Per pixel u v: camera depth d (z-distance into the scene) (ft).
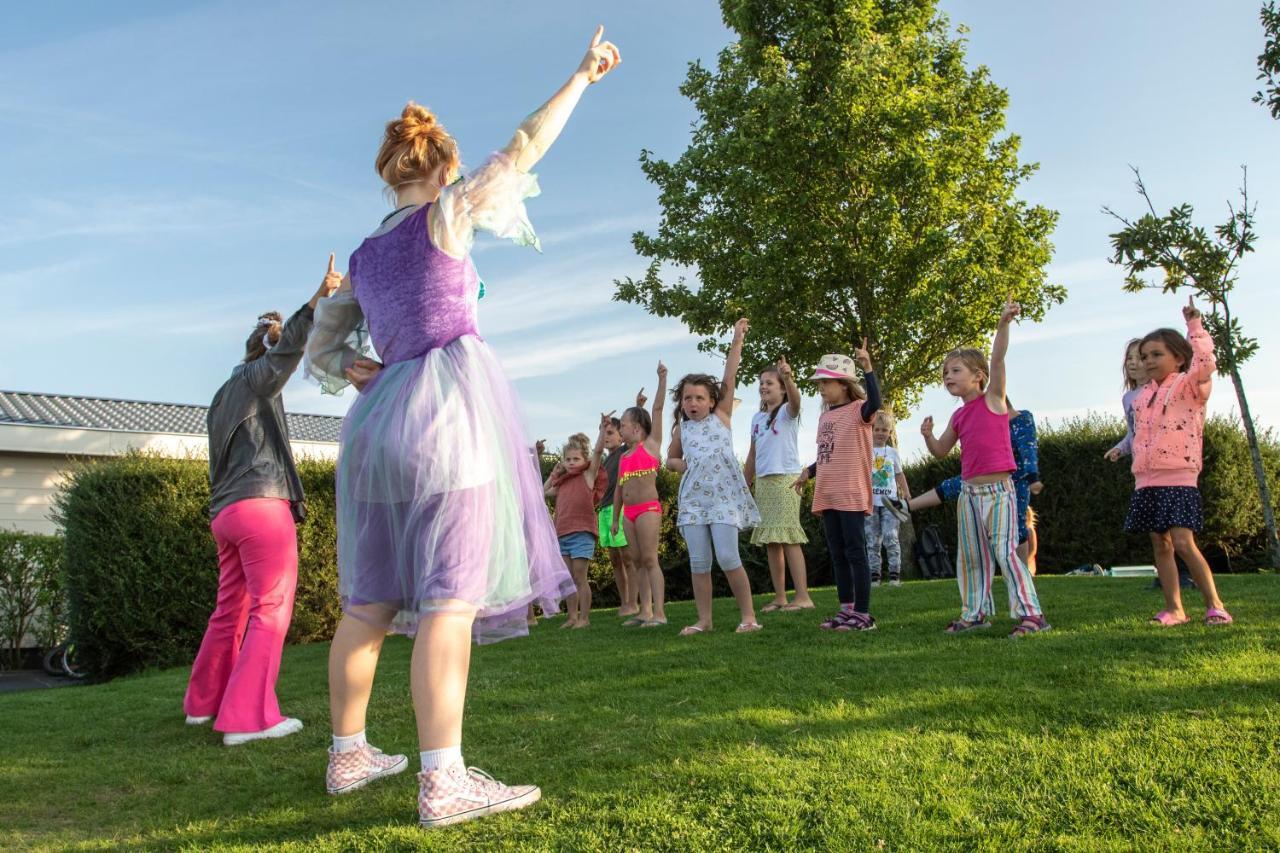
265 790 9.14
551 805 7.73
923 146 47.83
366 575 8.24
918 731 9.22
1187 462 15.39
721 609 24.76
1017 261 49.83
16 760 10.96
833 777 7.98
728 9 52.37
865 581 17.69
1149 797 7.36
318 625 27.30
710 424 19.33
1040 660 12.14
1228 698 9.59
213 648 13.11
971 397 16.65
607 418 25.52
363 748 8.82
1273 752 8.00
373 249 8.54
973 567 16.25
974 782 7.82
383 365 8.85
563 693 12.30
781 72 48.47
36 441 40.34
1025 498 18.90
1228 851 6.47
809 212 49.57
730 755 8.69
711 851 6.77
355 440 8.20
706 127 52.42
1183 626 14.53
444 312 8.24
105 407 51.57
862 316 49.44
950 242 47.62
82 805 9.01
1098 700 9.84
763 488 23.04
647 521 21.70
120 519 24.66
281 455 12.96
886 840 6.82
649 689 12.18
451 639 7.65
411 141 8.77
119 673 25.11
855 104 46.52
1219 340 29.07
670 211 53.88
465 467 7.79
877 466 32.37
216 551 25.34
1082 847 6.61
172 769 10.20
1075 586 23.72
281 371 12.75
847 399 19.26
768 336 50.16
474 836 7.18
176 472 25.39
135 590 24.49
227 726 11.62
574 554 23.82
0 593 33.45
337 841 7.29
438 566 7.64
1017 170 51.49
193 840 7.61
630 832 7.11
